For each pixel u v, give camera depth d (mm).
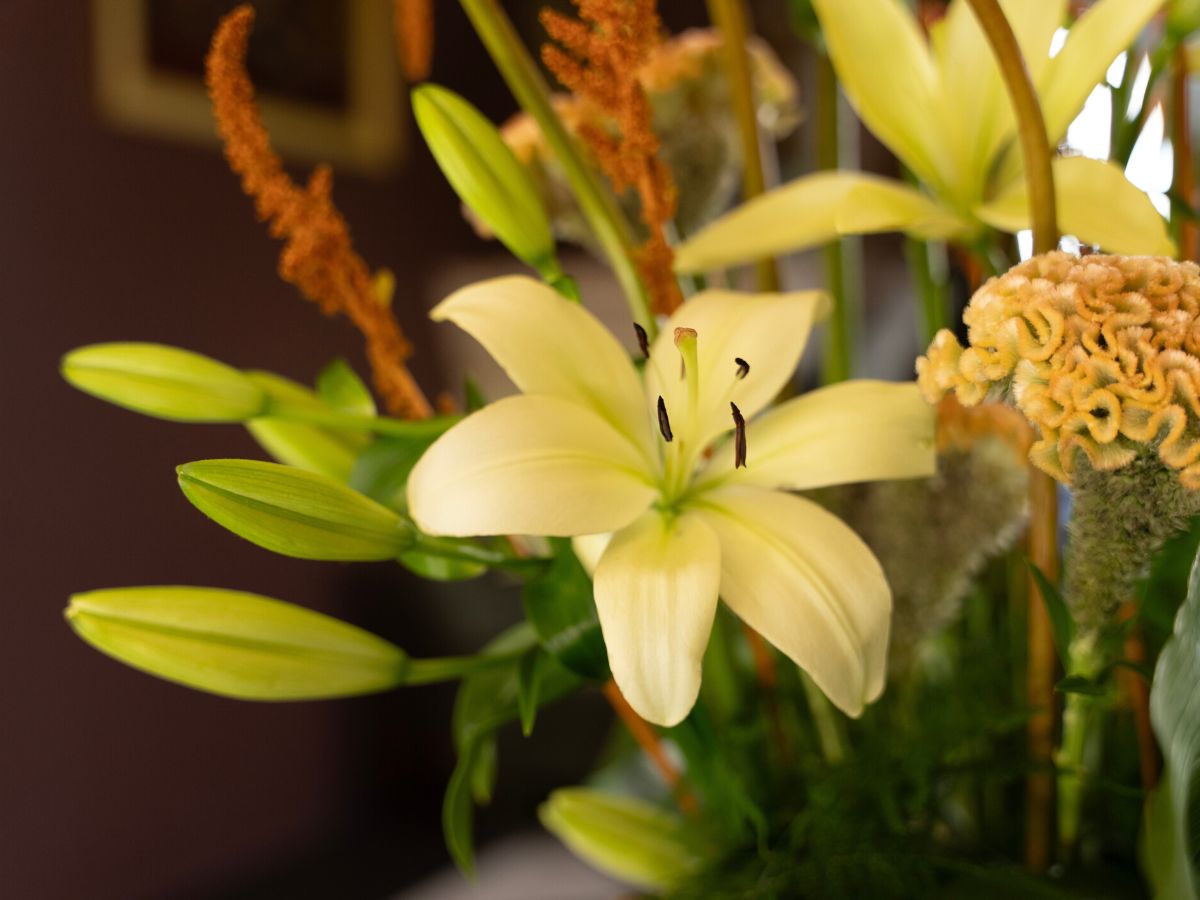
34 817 1788
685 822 600
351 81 2230
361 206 2266
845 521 504
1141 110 544
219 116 494
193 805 1984
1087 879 507
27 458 1801
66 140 1854
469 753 522
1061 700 541
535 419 463
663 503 474
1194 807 430
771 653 559
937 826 552
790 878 510
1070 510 432
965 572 508
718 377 493
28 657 1791
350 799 2203
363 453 509
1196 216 535
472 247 2469
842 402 483
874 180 551
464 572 495
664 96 579
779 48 1693
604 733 1691
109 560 1899
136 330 1948
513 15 2260
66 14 1851
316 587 2119
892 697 564
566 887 1524
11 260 1787
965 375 410
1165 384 381
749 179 564
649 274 506
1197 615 396
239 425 2092
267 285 2150
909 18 543
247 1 2055
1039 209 454
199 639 476
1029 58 521
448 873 1670
